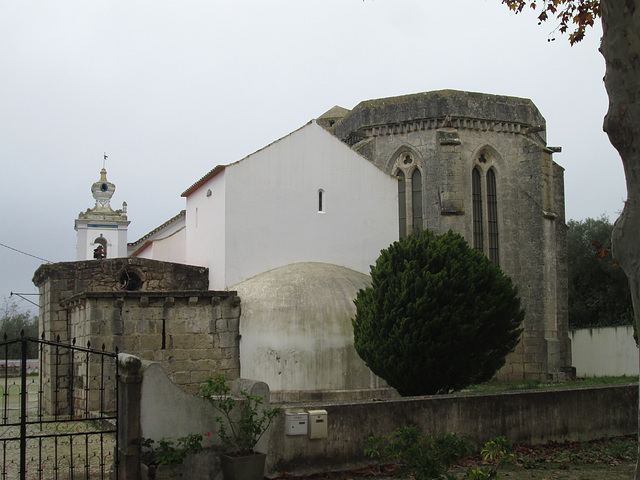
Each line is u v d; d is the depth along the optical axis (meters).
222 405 11.22
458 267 21.20
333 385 23.67
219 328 23.94
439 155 36.34
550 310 36.66
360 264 29.27
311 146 28.91
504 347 22.08
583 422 15.49
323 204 28.89
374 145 38.31
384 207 30.23
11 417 23.09
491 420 14.23
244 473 10.95
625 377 36.47
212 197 28.59
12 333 63.12
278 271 26.56
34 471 13.22
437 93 37.03
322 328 24.00
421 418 13.41
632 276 8.62
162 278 27.80
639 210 8.54
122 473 10.54
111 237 56.09
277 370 23.50
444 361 20.23
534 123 38.97
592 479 12.06
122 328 22.45
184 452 10.73
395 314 20.69
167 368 22.94
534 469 12.87
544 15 15.43
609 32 8.74
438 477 9.98
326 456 12.33
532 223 37.56
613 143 8.82
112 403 21.91
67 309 26.88
